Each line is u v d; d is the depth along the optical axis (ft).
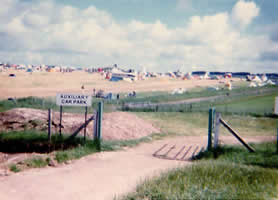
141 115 84.43
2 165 26.73
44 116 46.91
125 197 18.58
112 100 135.13
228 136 58.85
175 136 57.47
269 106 114.32
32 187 21.61
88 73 490.08
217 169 23.45
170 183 19.74
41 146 34.86
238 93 176.04
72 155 31.68
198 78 484.74
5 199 18.88
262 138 54.90
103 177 24.80
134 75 354.95
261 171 23.07
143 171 27.14
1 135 36.73
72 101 37.22
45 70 519.19
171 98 149.69
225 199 16.61
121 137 47.78
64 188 21.59
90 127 45.14
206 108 106.32
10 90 179.32
